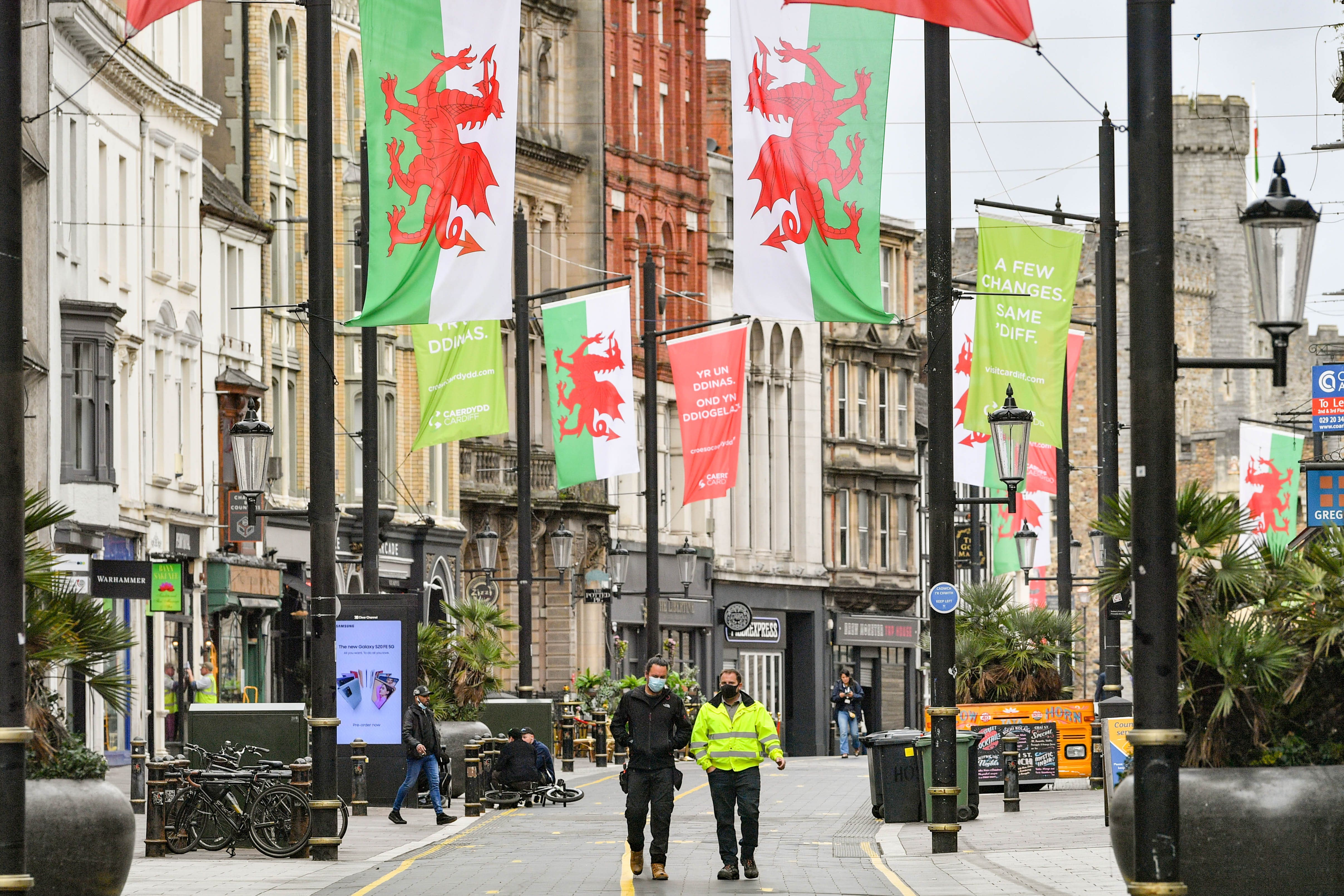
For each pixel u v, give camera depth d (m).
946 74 60.34
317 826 61.81
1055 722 92.56
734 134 62.53
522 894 52.31
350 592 141.38
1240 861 41.00
